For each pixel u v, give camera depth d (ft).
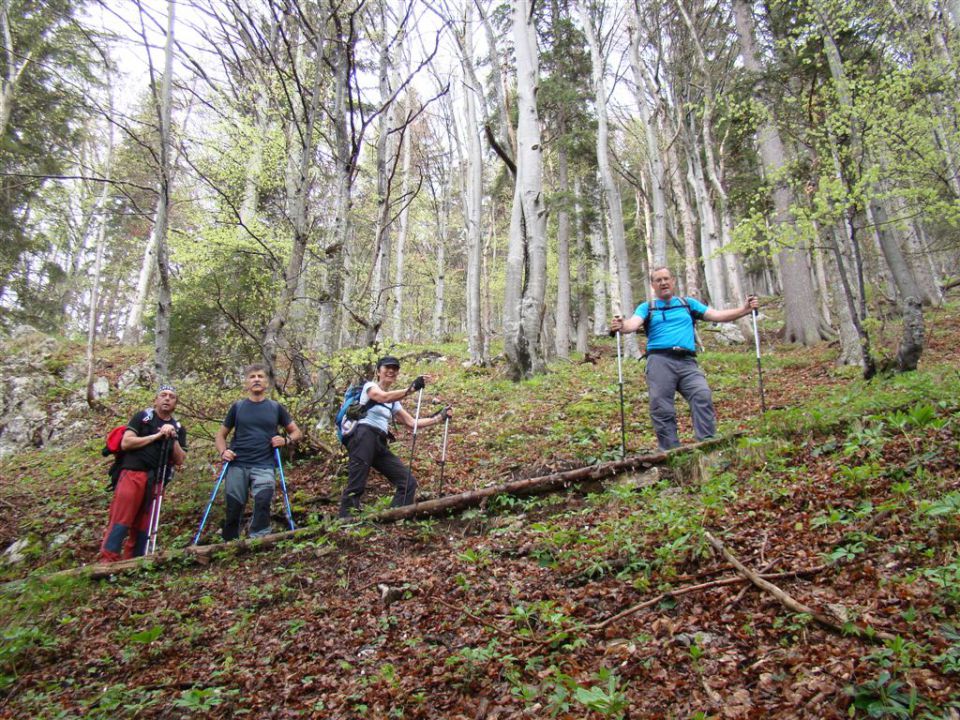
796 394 30.12
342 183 27.45
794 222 32.99
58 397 47.44
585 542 13.67
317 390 27.20
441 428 31.37
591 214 77.87
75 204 70.28
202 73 31.96
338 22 25.50
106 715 10.55
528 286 42.73
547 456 23.65
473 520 17.49
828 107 29.09
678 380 19.44
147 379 51.16
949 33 31.83
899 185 34.71
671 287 20.21
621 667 8.98
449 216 112.37
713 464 16.40
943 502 10.19
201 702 10.49
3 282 56.39
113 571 16.89
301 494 22.80
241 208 46.55
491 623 11.30
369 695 9.96
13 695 11.66
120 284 104.22
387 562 15.60
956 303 60.13
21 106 54.13
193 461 27.61
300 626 12.93
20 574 19.53
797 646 8.43
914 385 19.29
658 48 65.62
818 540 11.03
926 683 6.94
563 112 77.36
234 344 32.55
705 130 65.31
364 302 31.14
